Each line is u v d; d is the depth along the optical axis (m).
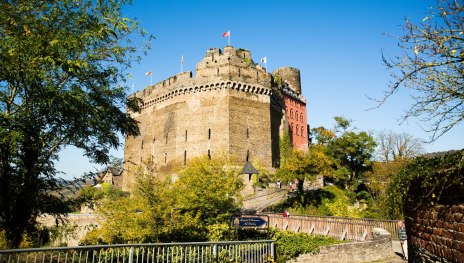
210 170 22.62
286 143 62.72
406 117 6.00
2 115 9.38
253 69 57.78
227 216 21.03
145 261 10.89
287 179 38.06
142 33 11.95
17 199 11.16
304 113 75.69
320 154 39.53
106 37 11.13
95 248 7.77
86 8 10.92
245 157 53.56
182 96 58.09
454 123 5.49
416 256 6.34
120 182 67.12
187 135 55.88
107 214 18.58
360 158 48.03
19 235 11.62
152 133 62.34
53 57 9.52
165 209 18.30
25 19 9.91
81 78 11.25
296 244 16.17
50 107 10.38
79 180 13.12
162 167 58.31
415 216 6.34
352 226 17.53
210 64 56.59
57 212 13.21
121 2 11.23
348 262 14.61
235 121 54.00
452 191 4.83
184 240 18.92
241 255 11.39
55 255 10.95
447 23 5.69
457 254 4.71
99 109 11.71
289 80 77.06
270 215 23.47
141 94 66.88
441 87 5.67
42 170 11.64
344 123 49.72
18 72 9.36
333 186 44.41
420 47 5.81
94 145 13.15
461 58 5.56
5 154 10.20
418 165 6.21
